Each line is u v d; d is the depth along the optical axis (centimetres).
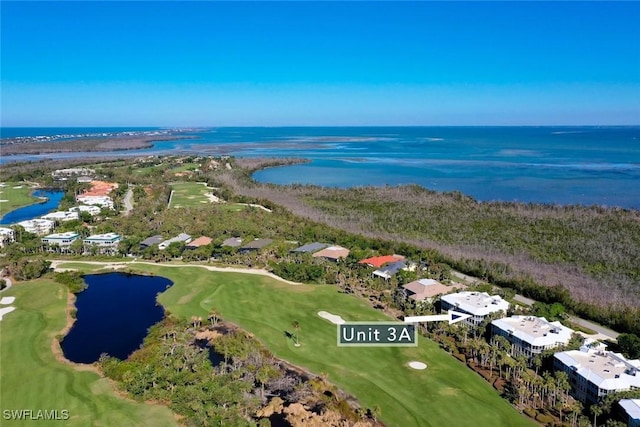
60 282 12438
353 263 13375
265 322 10025
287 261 13638
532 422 6712
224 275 13012
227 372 7944
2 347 8825
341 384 7681
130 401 7044
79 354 8788
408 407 7069
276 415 6931
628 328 9531
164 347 8706
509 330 8756
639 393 6712
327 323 9956
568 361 7638
